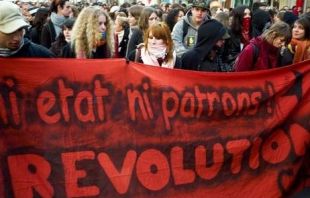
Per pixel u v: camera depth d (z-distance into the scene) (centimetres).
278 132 406
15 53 366
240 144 393
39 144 342
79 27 446
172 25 788
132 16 718
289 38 464
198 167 381
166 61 439
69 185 345
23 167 335
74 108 353
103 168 354
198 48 472
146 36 438
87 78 356
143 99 371
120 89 365
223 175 388
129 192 359
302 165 411
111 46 459
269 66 468
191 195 378
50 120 346
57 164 344
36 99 344
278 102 407
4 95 337
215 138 387
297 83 411
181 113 380
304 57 529
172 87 379
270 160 401
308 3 1530
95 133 355
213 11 880
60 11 631
